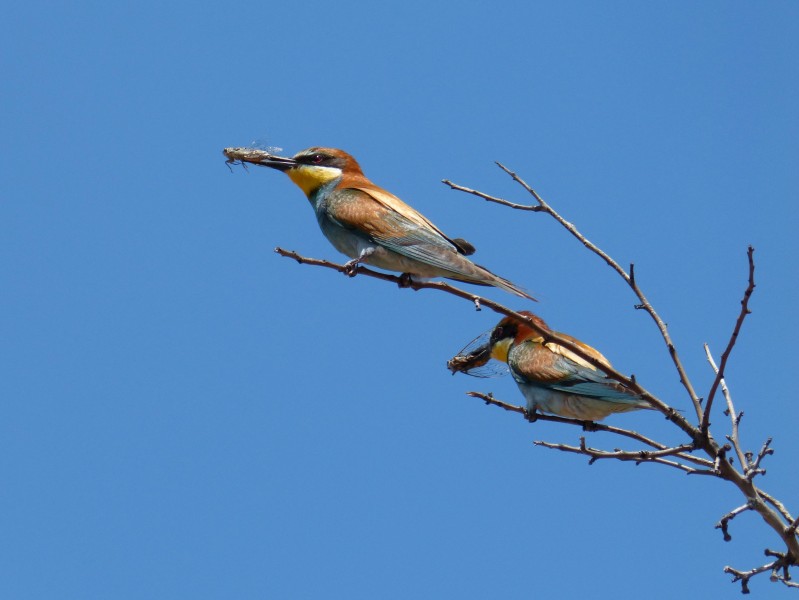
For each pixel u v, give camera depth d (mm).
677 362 8492
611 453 8344
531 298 10859
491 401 10578
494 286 10898
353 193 11977
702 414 8305
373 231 11516
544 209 9039
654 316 8586
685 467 8117
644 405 11695
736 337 7684
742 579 7738
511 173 9180
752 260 7324
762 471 7840
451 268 11031
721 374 7895
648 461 8289
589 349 12453
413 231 11445
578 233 8859
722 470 7984
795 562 7645
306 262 9625
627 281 8688
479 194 9211
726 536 7738
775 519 7793
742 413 8531
